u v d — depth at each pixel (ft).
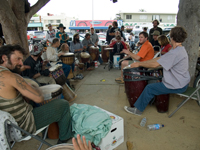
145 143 7.58
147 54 11.55
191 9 10.76
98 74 19.13
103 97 12.59
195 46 11.21
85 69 21.83
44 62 11.44
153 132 8.32
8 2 14.08
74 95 12.25
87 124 6.81
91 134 6.63
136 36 51.42
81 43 21.74
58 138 8.02
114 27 25.63
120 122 7.30
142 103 9.56
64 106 6.86
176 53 8.27
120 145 7.50
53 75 10.73
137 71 9.57
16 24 14.28
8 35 14.07
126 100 11.93
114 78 17.24
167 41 13.10
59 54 14.71
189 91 9.45
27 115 5.84
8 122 5.00
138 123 9.12
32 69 10.12
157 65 8.73
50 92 7.48
